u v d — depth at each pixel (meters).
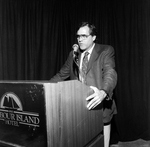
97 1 2.67
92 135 1.08
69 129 0.86
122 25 2.54
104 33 2.63
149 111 2.44
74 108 0.90
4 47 2.14
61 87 0.81
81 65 1.54
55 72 2.64
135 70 2.50
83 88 0.99
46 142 0.74
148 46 2.44
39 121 0.76
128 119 2.53
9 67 2.19
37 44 2.44
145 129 2.47
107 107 1.57
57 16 2.69
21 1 2.29
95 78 1.47
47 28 2.54
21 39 2.28
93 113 1.09
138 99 2.49
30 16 2.38
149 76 2.44
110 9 2.61
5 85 0.86
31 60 2.38
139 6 2.47
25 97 0.79
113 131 2.55
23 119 0.81
